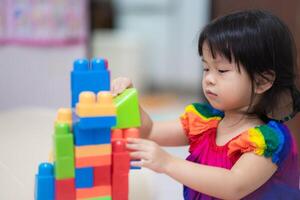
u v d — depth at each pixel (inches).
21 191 35.3
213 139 31.8
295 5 71.9
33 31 83.6
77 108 22.6
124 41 124.7
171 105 124.7
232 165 29.5
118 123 25.7
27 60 85.1
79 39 85.8
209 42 28.7
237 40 28.0
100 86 24.5
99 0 131.1
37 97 87.0
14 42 83.9
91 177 23.9
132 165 25.5
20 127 52.6
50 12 83.0
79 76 24.1
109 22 133.1
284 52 30.0
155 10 148.6
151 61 150.7
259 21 29.0
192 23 145.1
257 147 27.9
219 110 32.9
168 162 26.3
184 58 148.3
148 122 33.8
